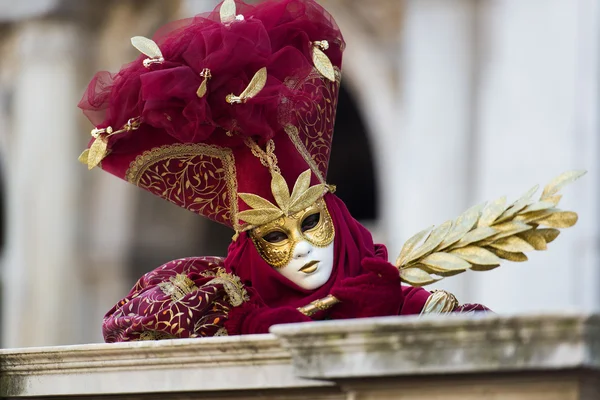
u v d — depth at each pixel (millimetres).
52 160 35719
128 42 35656
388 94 33250
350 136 38344
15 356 6035
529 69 25438
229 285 6102
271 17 6438
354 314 5961
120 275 36625
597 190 24297
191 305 6074
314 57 6398
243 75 6184
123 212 36812
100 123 6328
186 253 37844
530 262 24547
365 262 5914
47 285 35688
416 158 28406
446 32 28375
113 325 6188
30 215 35906
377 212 38125
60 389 5922
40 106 35656
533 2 25547
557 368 4723
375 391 5078
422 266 6031
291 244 6172
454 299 6301
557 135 24859
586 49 24812
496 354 4797
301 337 5066
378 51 33375
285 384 5324
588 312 4660
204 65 6121
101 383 5785
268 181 6246
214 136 6281
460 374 4887
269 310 5926
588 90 24734
